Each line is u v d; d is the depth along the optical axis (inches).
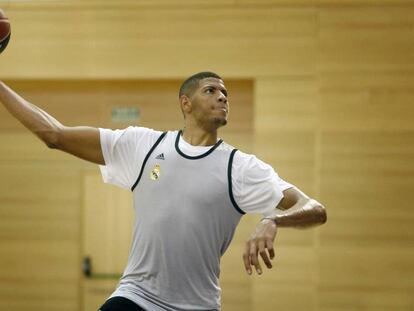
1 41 433.7
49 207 1040.2
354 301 961.5
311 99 973.8
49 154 1044.5
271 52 977.5
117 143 416.2
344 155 970.7
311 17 973.8
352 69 970.7
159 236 398.9
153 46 987.9
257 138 979.3
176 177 402.0
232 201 400.8
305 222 371.2
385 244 964.6
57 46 996.6
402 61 965.2
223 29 981.8
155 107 1027.3
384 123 967.0
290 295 968.3
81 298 1032.2
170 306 401.7
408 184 963.3
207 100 412.5
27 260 1036.5
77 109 1034.1
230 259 1004.6
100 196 1040.2
